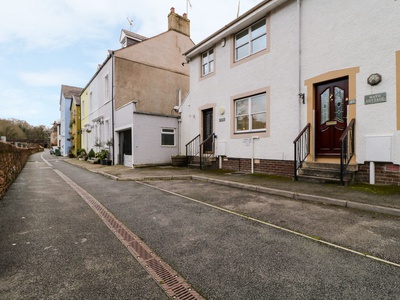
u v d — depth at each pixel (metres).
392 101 5.68
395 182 5.68
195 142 12.13
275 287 2.20
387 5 5.77
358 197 4.82
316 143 7.29
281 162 8.07
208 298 2.07
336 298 2.03
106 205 5.15
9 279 2.36
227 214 4.34
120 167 12.56
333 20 6.76
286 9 7.98
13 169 8.80
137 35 17.69
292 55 7.78
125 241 3.27
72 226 3.87
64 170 12.60
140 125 12.22
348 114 6.42
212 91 11.05
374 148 5.89
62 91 34.94
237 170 9.67
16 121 63.62
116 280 2.35
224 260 2.71
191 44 17.92
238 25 9.38
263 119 8.84
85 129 21.53
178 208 4.79
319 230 3.49
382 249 2.86
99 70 16.95
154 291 2.17
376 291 2.11
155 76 15.98
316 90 7.29
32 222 4.06
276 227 3.65
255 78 8.99
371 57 6.01
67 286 2.25
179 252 2.93
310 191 5.47
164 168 11.38
